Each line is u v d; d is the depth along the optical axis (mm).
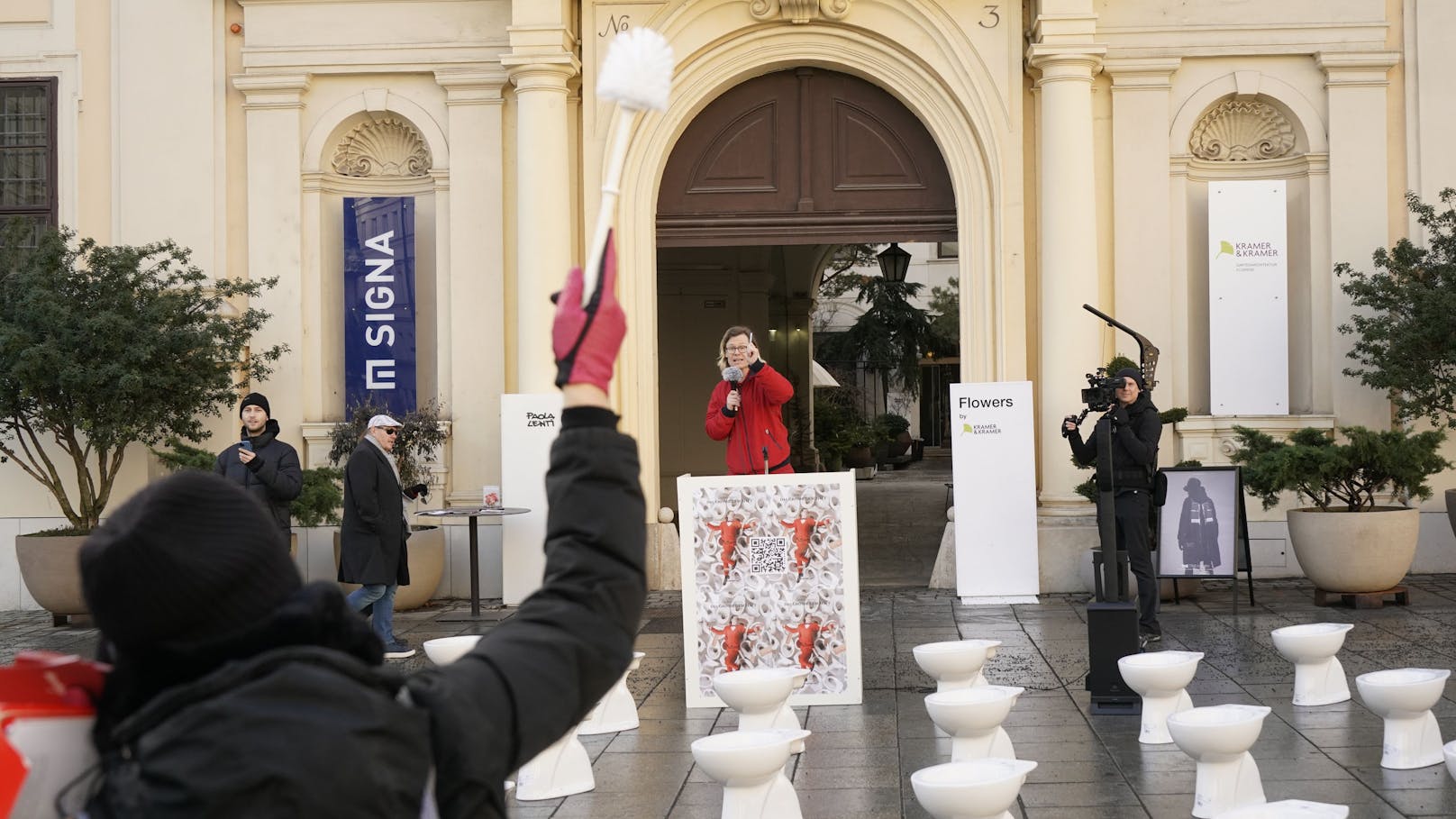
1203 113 12383
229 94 12906
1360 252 12227
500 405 12344
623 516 1594
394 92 12875
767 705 6148
